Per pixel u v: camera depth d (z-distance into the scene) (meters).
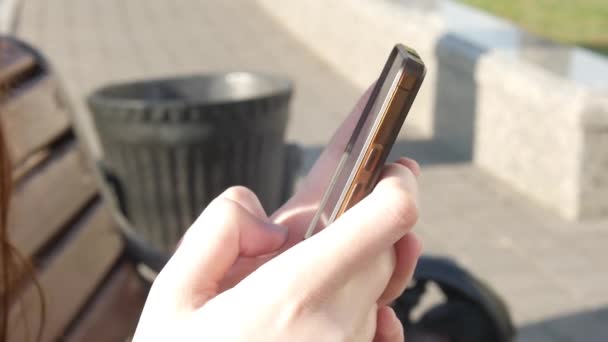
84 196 1.93
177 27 11.20
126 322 1.93
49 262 1.67
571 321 3.72
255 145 3.04
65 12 12.28
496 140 5.55
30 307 1.52
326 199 0.78
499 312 2.04
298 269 0.64
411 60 0.69
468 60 5.68
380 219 0.65
